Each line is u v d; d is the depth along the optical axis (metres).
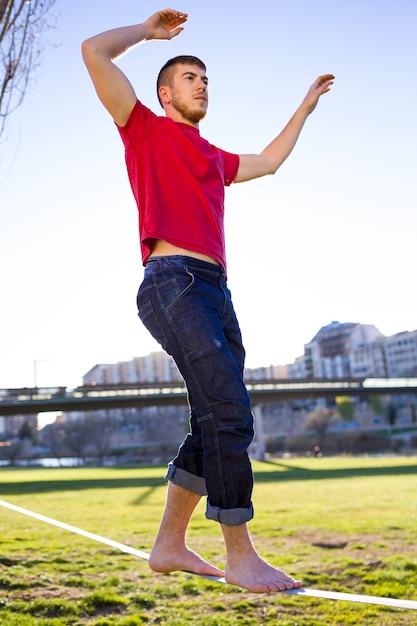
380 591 6.33
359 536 9.34
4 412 37.56
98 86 1.94
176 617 5.71
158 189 1.96
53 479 27.44
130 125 2.01
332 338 140.75
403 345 132.75
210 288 1.89
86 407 38.94
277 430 103.38
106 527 10.52
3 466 67.62
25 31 6.33
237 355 1.96
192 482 2.07
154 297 1.87
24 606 5.84
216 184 2.05
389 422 92.69
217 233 1.97
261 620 5.65
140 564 7.55
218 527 10.21
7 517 11.54
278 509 13.00
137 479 25.66
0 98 6.43
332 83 2.62
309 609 5.94
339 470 28.91
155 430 97.94
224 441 1.79
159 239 1.93
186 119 2.11
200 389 1.81
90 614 5.80
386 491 16.44
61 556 7.82
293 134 2.53
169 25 2.12
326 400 105.81
